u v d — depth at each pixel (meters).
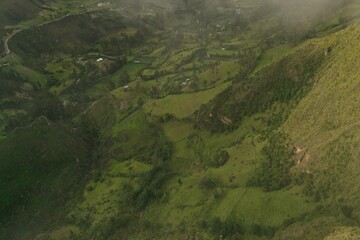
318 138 139.00
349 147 125.62
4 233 169.12
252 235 128.38
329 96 148.25
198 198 151.62
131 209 163.00
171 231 144.00
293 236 115.38
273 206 131.88
